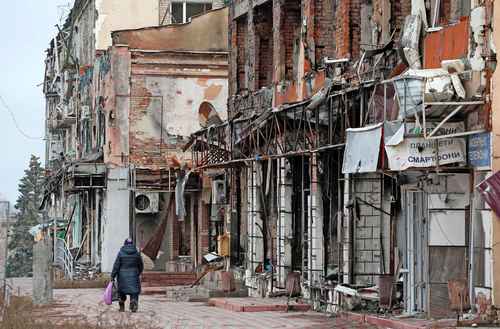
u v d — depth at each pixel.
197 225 52.03
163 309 33.84
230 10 43.59
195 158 45.72
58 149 78.88
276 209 37.81
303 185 34.47
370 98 27.17
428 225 25.55
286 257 36.28
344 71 31.47
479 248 24.52
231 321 28.83
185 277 48.38
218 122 54.31
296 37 37.28
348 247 30.19
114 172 53.59
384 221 29.89
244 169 41.44
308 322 28.08
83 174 54.16
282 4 37.25
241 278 40.75
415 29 26.59
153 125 54.16
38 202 108.69
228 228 43.06
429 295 25.58
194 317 30.31
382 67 28.34
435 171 24.94
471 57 24.45
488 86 23.97
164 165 53.81
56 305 35.47
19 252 101.81
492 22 23.94
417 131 24.31
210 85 54.66
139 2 61.66
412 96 23.97
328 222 32.97
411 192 26.83
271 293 35.66
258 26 40.47
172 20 61.97
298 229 36.09
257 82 40.50
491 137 23.84
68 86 70.31
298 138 32.69
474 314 24.52
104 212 54.19
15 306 31.42
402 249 28.00
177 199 50.81
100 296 41.44
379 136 25.12
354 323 27.08
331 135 29.61
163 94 54.28
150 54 54.16
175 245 53.81
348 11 31.64
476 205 24.62
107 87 54.84
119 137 53.88
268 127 35.06
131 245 32.81
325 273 32.91
